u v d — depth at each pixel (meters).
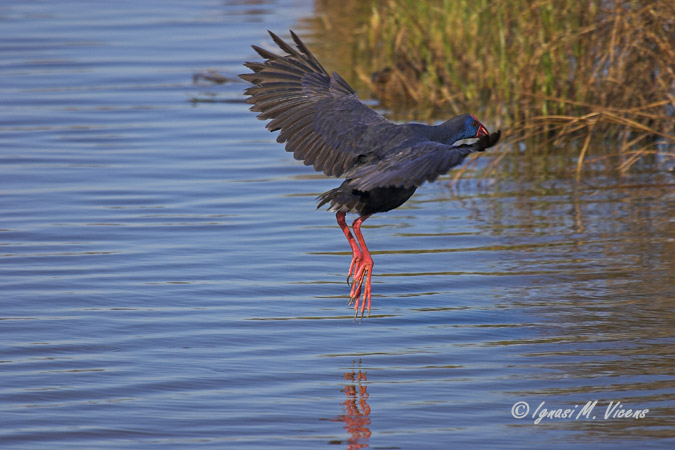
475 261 13.16
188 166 18.17
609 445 8.35
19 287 12.25
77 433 8.64
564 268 12.77
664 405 9.01
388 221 15.16
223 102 23.16
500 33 20.41
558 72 19.53
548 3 19.39
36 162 18.31
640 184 16.53
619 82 18.17
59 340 10.67
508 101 20.14
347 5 34.03
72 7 36.91
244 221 15.09
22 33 31.38
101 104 22.94
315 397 9.34
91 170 17.84
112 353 10.36
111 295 11.99
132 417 8.95
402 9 24.39
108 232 14.49
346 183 9.71
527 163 18.12
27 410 9.08
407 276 12.68
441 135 9.95
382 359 10.18
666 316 11.10
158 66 26.77
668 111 18.41
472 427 8.70
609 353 10.18
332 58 26.28
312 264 13.16
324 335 10.83
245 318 11.31
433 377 9.73
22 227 14.72
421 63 23.80
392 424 8.78
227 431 8.67
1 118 21.56
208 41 29.62
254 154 19.06
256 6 35.97
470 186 16.97
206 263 13.19
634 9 18.16
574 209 15.36
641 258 13.03
